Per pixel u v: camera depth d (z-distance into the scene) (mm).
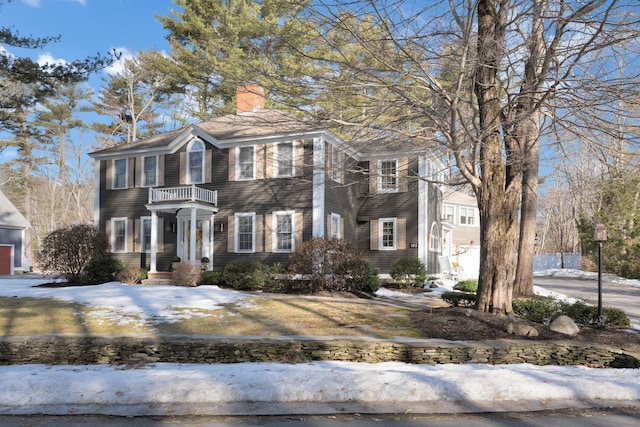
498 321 10906
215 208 22750
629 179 22641
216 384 6273
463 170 11227
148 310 12812
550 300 13445
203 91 25828
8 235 32594
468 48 10164
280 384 6332
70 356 9117
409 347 9000
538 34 10469
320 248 17688
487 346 9094
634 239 29719
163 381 6410
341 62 10445
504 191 11750
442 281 23359
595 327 11320
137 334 9945
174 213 23922
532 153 12836
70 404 5836
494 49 10148
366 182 24641
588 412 5836
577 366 8633
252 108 23594
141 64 40562
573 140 12359
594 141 11523
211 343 9055
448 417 5559
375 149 14484
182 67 24781
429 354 8961
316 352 9039
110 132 47781
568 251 49500
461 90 10906
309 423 5309
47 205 54688
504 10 10516
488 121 11430
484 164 11633
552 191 44500
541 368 8133
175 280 20359
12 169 50719
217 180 23125
